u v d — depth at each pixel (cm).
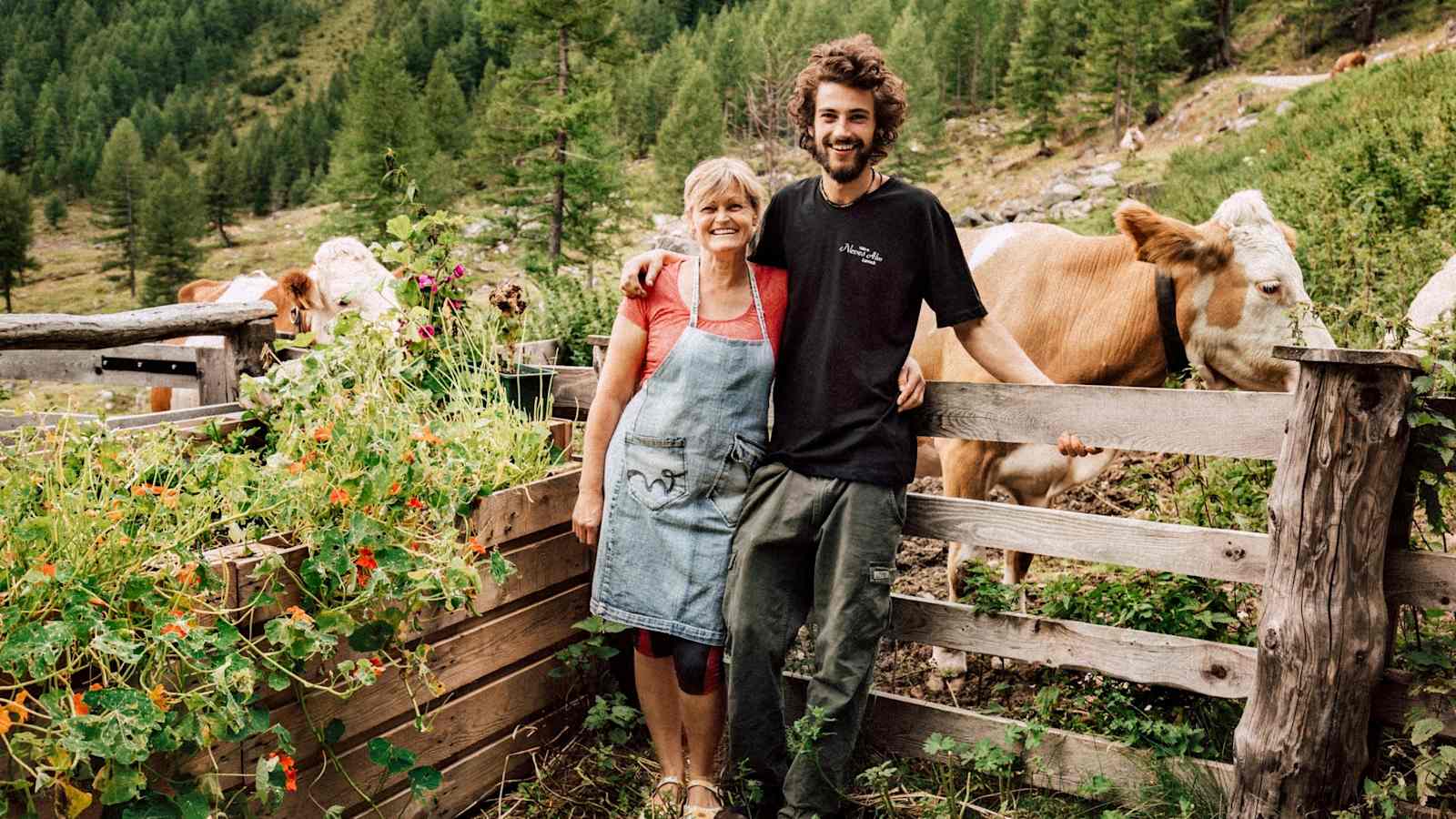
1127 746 294
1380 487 250
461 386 354
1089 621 341
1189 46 5316
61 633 202
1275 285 374
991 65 6806
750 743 290
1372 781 259
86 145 11312
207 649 232
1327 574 253
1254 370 387
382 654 272
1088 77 5062
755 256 296
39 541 220
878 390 280
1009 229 436
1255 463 369
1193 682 282
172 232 6588
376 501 264
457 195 5491
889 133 282
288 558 255
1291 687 257
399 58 5097
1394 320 286
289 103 14888
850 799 303
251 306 411
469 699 307
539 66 2434
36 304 6912
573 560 343
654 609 294
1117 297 402
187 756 234
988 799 307
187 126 13500
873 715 329
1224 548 275
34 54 15550
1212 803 281
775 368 294
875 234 280
